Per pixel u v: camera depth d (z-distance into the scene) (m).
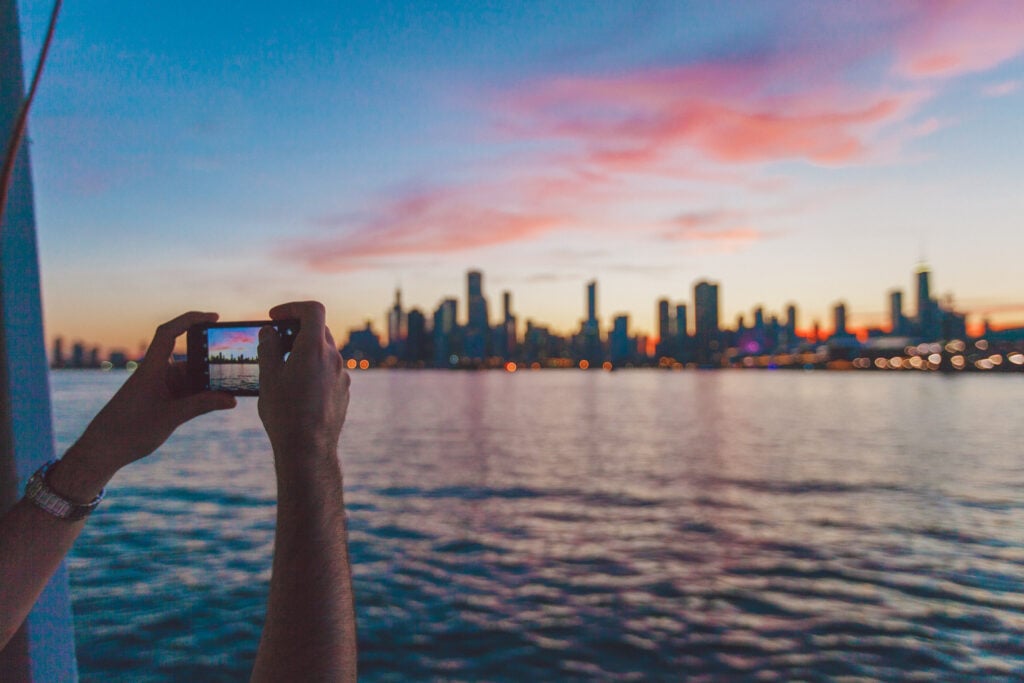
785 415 58.75
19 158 1.15
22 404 1.14
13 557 0.67
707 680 6.19
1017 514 15.24
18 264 1.13
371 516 14.62
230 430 42.47
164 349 0.73
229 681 5.85
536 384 166.12
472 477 21.44
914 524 14.01
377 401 83.81
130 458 0.71
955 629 7.52
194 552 10.55
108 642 6.69
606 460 26.58
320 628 0.50
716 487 19.48
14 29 1.16
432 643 7.00
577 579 9.55
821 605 8.39
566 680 6.18
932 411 64.94
